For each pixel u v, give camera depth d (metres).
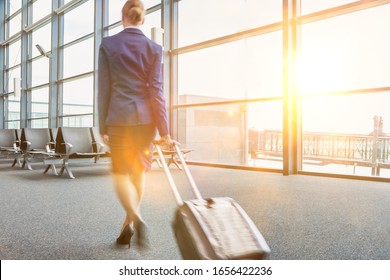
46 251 2.02
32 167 7.33
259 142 8.73
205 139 11.49
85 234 2.38
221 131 11.55
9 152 7.68
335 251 2.01
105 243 2.17
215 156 11.50
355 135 6.95
